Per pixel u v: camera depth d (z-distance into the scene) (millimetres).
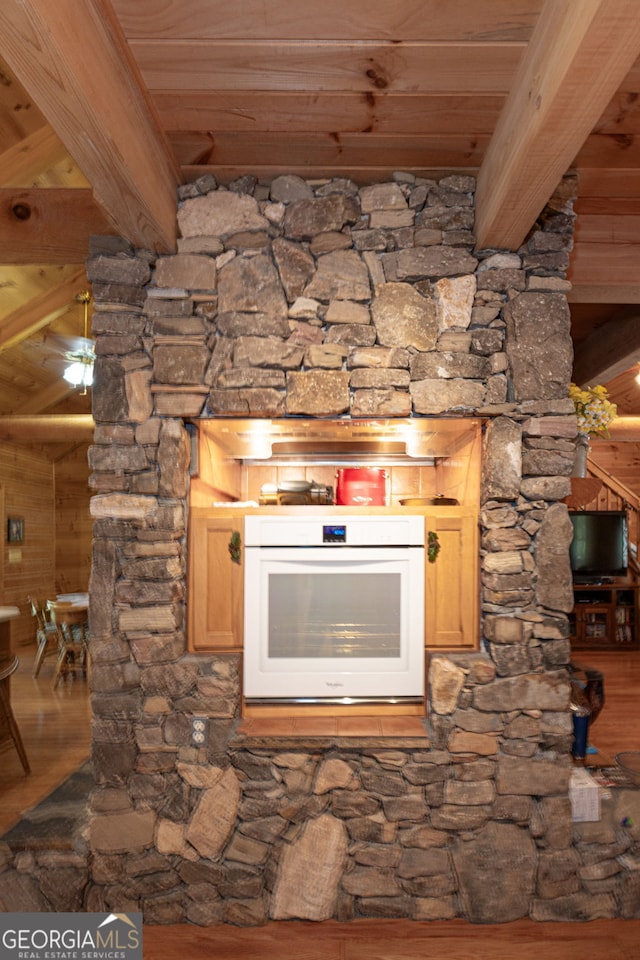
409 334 2352
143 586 2326
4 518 6770
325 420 2406
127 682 2314
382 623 2465
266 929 2232
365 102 1940
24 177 3602
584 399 2814
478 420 2420
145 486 2334
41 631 5727
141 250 2363
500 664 2314
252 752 2303
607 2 1201
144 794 2297
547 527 2336
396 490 3322
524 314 2344
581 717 2795
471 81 1823
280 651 2461
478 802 2287
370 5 1555
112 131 1601
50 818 2529
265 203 2385
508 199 1956
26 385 6246
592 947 2131
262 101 1938
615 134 2139
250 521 2457
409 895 2271
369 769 2307
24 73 1352
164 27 1623
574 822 2363
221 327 2359
